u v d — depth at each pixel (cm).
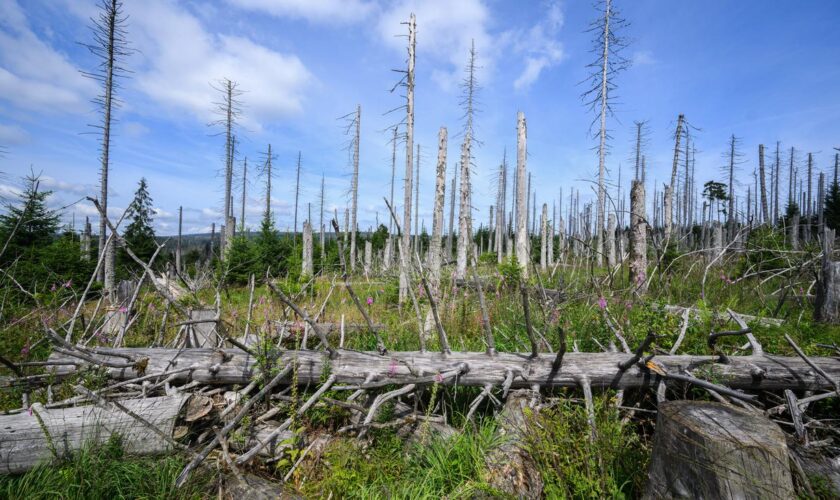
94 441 279
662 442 230
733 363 346
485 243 4231
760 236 826
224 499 269
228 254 1502
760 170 2578
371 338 505
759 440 202
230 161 2552
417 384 345
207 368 351
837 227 2767
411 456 307
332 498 271
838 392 315
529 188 3831
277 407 340
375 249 3262
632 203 809
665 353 388
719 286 751
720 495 199
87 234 1548
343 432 333
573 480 253
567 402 344
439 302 660
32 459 268
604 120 1681
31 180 539
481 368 352
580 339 462
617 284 774
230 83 2520
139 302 625
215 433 324
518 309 605
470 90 1870
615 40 1670
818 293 604
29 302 653
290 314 576
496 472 277
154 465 277
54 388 350
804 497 222
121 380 354
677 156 1978
